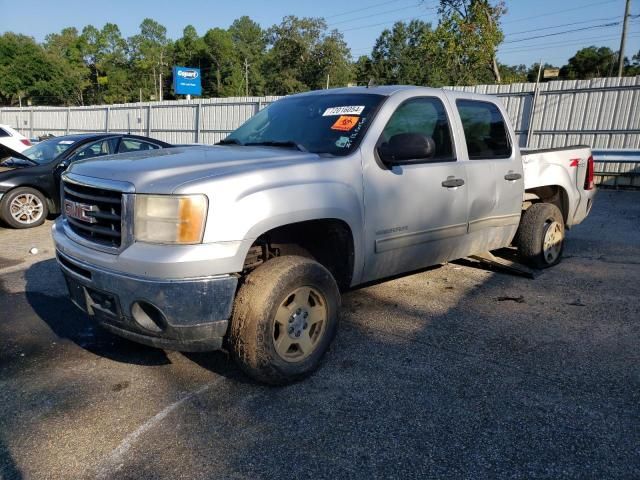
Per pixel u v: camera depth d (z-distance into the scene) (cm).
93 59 9988
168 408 295
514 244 566
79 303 316
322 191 319
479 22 2908
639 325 412
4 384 323
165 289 265
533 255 549
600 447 258
